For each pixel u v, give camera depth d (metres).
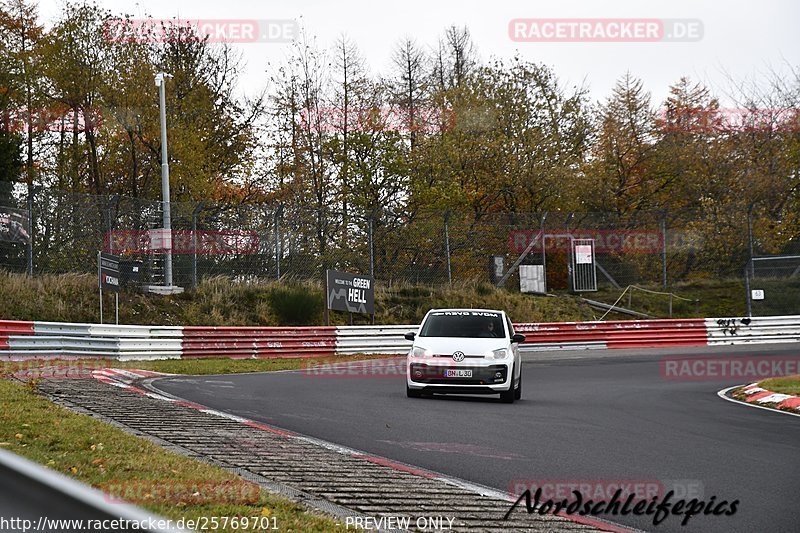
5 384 48.56
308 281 119.19
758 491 31.23
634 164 178.88
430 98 174.25
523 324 112.69
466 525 25.16
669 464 35.97
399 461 35.47
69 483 12.63
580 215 138.75
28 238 99.50
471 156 161.50
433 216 131.38
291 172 160.00
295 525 23.14
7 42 154.00
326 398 57.09
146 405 47.12
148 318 102.69
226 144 164.88
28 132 148.62
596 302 133.25
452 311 63.34
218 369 77.75
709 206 158.88
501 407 54.84
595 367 90.19
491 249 131.62
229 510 24.27
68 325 81.00
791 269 141.88
